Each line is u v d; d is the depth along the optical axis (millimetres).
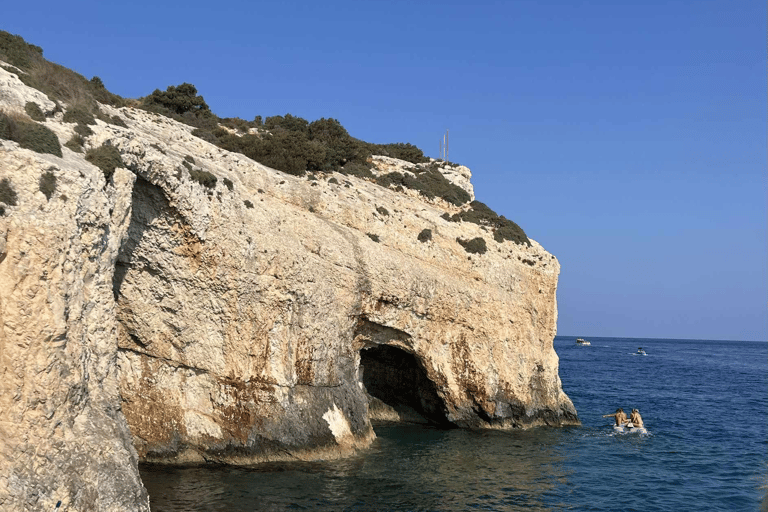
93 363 19031
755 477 33000
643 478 32125
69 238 17562
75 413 17578
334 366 33844
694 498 28922
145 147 24969
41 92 22828
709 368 128500
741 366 141250
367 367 47312
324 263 34344
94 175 19250
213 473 26734
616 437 43094
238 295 28672
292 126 61500
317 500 24531
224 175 31672
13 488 15273
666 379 94688
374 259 37875
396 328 39469
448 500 26375
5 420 15844
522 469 32750
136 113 40688
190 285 27656
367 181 53875
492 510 25656
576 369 110000
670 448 40062
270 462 29141
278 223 32875
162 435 27703
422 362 42062
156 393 27875
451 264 44969
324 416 32000
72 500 16297
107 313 19953
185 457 27953
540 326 49344
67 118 22078
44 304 16656
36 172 17141
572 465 34281
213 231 27656
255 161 41312
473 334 43906
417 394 45500
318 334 32781
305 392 31641
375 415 46281
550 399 47375
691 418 53781
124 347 27547
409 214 46062
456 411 43281
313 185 42469
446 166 67375
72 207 17812
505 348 45344
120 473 17766
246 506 22922
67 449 16812
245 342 29000
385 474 29422
